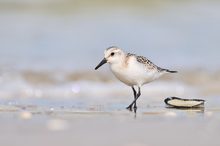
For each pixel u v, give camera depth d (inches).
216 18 1012.5
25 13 1013.8
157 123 428.5
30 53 783.1
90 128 403.9
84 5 1080.8
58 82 655.8
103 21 983.0
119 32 911.0
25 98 570.6
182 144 355.9
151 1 1110.4
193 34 904.9
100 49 815.7
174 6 1088.8
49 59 754.2
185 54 797.9
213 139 370.3
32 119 437.1
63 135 376.5
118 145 350.3
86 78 676.7
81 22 972.6
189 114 474.9
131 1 1104.8
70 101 554.9
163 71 541.6
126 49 816.3
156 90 631.8
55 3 1075.9
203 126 417.1
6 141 355.6
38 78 665.0
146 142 361.1
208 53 803.4
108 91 625.0
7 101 546.9
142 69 521.3
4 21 958.4
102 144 352.5
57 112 477.7
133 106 524.7
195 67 736.3
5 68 697.0
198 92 624.1
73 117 452.1
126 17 1013.2
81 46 828.6
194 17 1016.9
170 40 869.8
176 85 657.6
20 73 679.7
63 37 878.4
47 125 411.2
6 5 1042.1
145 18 1010.1
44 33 895.7
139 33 909.8
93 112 481.7
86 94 606.2
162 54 794.8
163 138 373.7
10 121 426.0
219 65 746.8
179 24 971.9
